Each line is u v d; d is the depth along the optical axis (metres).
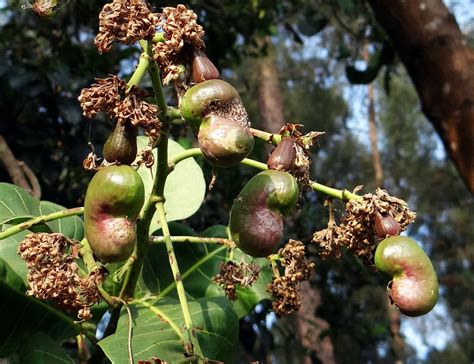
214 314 0.46
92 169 0.39
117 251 0.37
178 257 0.55
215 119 0.37
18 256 0.48
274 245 0.39
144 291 0.52
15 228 0.44
